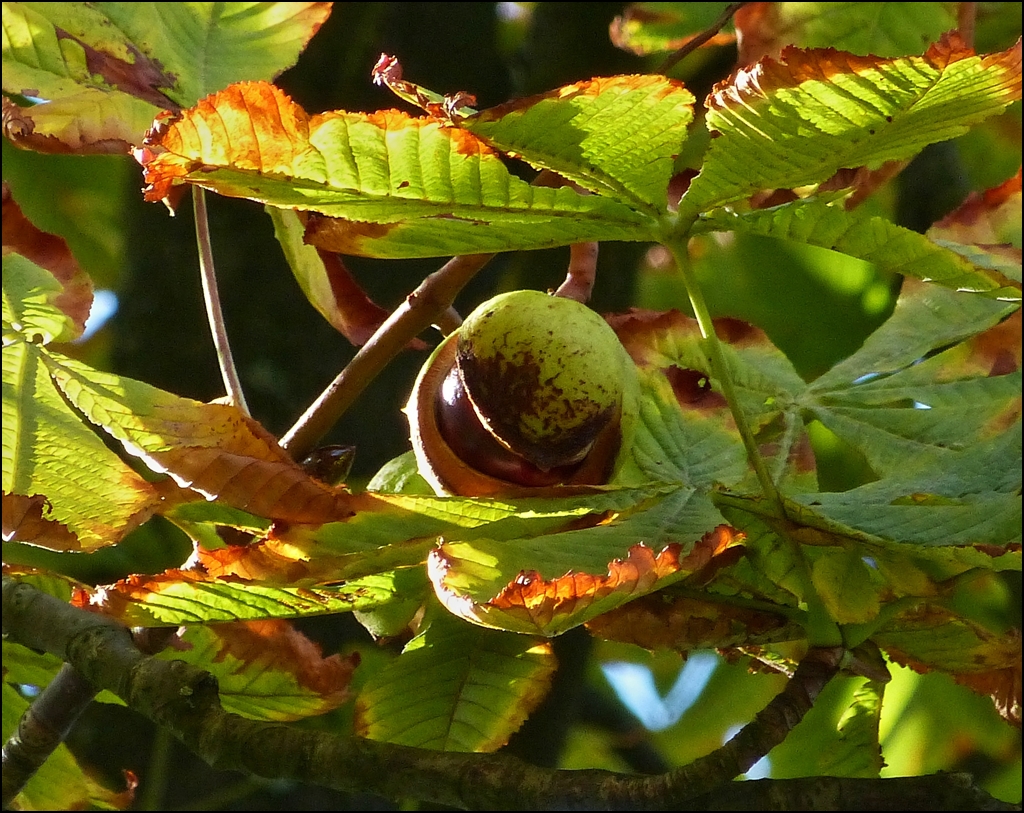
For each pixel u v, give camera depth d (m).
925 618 1.00
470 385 0.97
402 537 0.96
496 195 0.94
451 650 1.01
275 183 0.93
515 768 0.94
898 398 1.03
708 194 0.94
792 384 1.04
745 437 0.97
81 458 0.99
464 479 0.98
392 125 0.92
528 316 0.96
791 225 0.94
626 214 0.95
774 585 0.99
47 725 1.01
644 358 1.03
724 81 0.92
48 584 1.06
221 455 0.96
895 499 0.98
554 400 0.96
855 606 0.96
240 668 1.04
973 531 0.95
